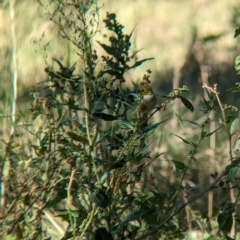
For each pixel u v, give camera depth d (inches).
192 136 628.1
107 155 342.3
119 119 339.0
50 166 325.1
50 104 341.7
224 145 592.4
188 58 886.4
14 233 319.9
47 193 328.8
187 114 705.6
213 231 418.6
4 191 342.3
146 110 327.3
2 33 482.0
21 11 487.8
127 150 325.7
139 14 935.7
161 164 510.9
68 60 407.5
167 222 341.1
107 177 331.6
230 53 872.3
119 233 331.3
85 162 323.0
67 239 324.8
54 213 412.5
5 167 359.3
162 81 880.9
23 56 500.4
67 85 353.1
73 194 324.8
